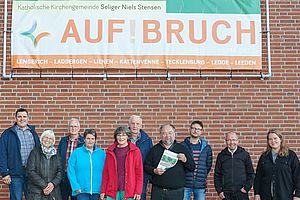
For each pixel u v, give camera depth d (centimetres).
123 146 826
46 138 834
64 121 990
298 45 1015
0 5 1012
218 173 876
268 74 1009
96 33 1003
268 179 817
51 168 832
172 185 823
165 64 1002
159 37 1006
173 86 1004
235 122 1000
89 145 840
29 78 998
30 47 999
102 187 820
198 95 1003
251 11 1018
